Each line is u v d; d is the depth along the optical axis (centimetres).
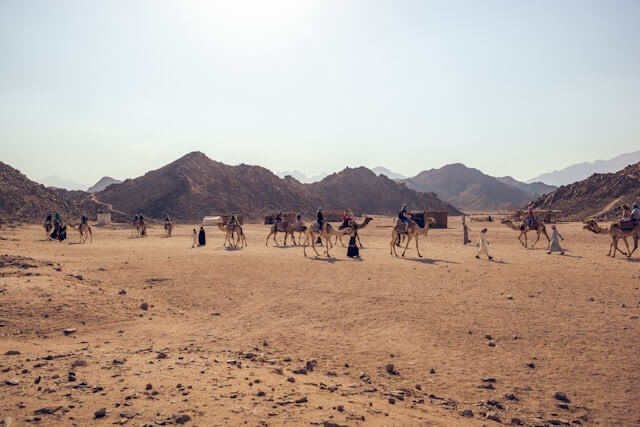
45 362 794
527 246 3222
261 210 13750
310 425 538
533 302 1378
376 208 19962
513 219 8025
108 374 730
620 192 10269
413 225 2578
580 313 1236
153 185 13450
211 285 1748
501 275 1842
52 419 530
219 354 947
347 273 1992
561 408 711
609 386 790
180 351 955
